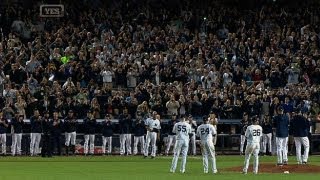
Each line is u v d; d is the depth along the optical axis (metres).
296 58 84.00
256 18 93.12
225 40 86.69
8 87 73.69
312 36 88.75
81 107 73.00
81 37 84.69
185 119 52.03
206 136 50.94
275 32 90.06
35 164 60.47
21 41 86.88
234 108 74.25
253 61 83.12
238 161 64.94
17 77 77.31
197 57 81.94
